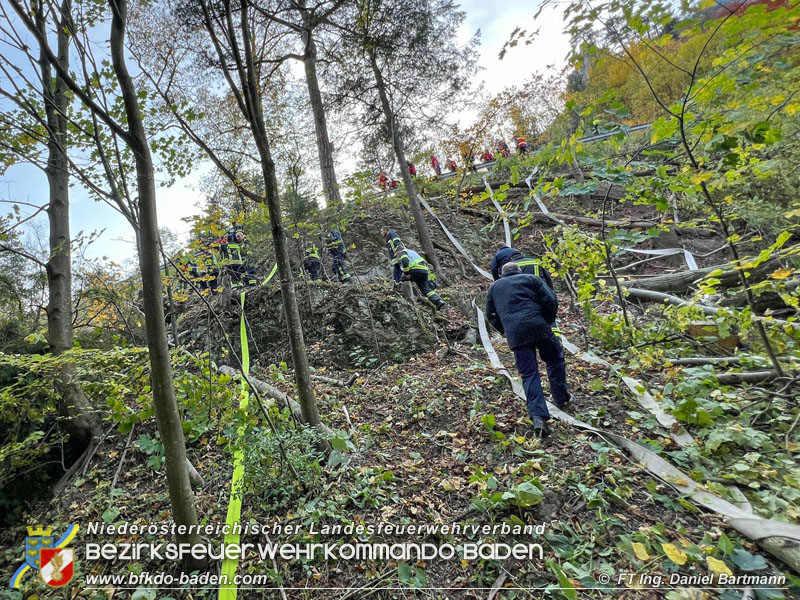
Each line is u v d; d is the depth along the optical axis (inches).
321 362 206.1
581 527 84.0
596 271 167.3
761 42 76.0
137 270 209.5
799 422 101.9
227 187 266.4
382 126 403.9
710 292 127.3
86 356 125.3
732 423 103.1
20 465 122.6
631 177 112.3
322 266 302.7
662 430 111.8
